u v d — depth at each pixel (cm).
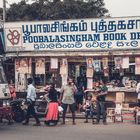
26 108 1972
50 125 1870
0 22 2417
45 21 2352
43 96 2111
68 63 2397
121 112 2005
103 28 2284
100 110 1925
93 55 2281
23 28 2389
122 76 2353
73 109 1911
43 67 2362
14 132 1633
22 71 2392
